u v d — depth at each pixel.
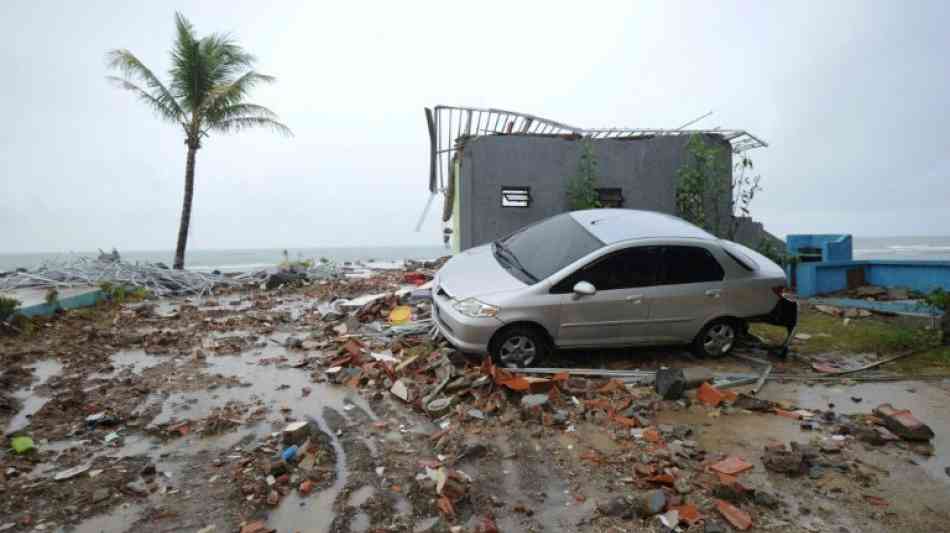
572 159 11.87
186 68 17.62
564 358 6.48
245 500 3.28
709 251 6.45
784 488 3.59
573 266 5.94
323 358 6.53
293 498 3.32
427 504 3.26
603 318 5.97
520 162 11.74
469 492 3.40
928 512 3.33
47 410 4.65
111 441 4.12
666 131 12.17
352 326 7.96
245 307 10.48
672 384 5.16
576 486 3.56
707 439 4.38
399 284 13.62
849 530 3.12
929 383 5.81
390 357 6.33
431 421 4.63
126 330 8.12
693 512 3.19
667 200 12.15
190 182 18.80
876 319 8.61
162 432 4.28
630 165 12.07
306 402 5.05
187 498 3.30
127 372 5.91
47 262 12.82
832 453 4.13
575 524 3.12
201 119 18.70
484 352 5.66
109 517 3.08
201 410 4.79
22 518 3.04
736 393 5.21
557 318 5.80
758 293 6.57
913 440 4.36
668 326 6.24
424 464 3.78
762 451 4.17
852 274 10.74
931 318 8.02
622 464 3.88
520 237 7.39
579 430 4.46
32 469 3.63
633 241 6.21
